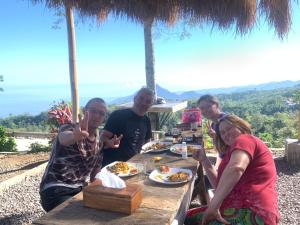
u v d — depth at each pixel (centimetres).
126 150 343
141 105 347
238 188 200
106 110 252
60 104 670
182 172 243
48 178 247
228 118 234
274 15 389
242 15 377
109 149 343
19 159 600
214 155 535
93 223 162
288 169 505
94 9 424
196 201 363
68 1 408
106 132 340
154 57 564
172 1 395
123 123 341
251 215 192
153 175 235
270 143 723
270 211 192
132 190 179
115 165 255
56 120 649
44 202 247
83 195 180
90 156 256
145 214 173
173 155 302
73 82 526
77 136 225
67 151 244
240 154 195
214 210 190
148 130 372
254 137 210
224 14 379
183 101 596
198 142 349
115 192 174
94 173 272
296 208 363
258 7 382
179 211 200
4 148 771
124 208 172
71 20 511
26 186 445
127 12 414
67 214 171
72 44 521
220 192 190
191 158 290
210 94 360
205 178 344
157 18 431
